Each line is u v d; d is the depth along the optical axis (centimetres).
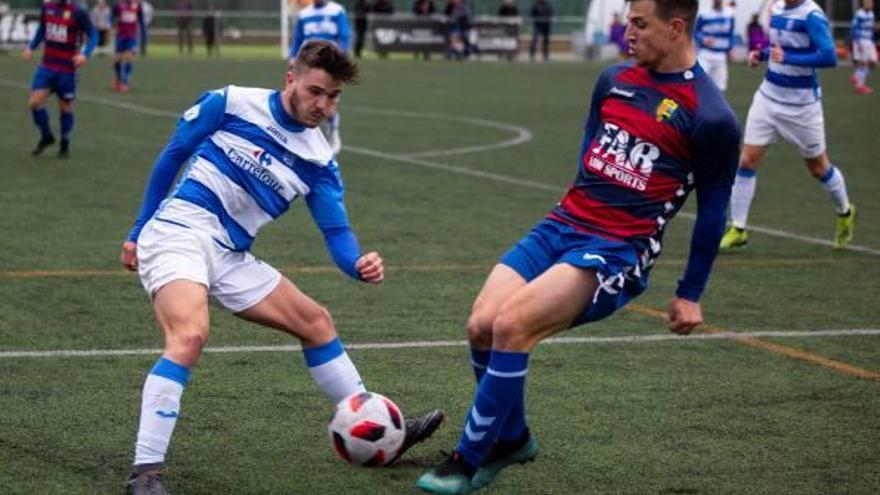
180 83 3778
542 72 4662
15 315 1070
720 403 855
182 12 5644
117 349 969
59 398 839
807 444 772
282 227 1517
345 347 983
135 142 2345
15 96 3234
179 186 693
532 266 680
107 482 687
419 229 1520
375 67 4791
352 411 681
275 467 720
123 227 1495
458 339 1014
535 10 5781
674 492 689
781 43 1395
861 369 948
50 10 2066
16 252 1336
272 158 686
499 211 1664
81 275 1233
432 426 735
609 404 848
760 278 1292
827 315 1130
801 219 1666
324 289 1194
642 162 665
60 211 1595
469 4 6681
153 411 651
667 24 661
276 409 826
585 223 673
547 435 782
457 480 657
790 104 1398
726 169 668
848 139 2623
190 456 735
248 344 988
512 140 2492
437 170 2053
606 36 5997
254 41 6531
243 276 698
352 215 1608
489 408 651
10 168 1966
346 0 6512
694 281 679
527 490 690
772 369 945
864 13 3816
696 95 663
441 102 3334
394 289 1199
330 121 2236
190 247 676
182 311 662
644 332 1052
